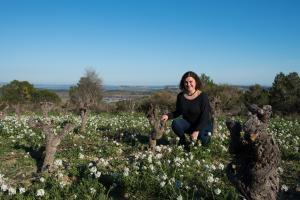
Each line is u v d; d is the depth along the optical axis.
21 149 10.68
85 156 10.02
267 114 4.97
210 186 6.82
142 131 14.23
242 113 26.69
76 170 8.02
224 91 34.28
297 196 6.96
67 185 7.11
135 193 7.00
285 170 8.73
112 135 13.50
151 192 6.98
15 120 17.72
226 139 11.66
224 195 6.47
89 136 13.16
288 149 10.49
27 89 52.84
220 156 10.03
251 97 34.50
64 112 26.88
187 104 10.42
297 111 33.31
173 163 8.45
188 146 10.19
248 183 5.08
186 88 10.52
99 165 8.44
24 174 8.20
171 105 31.81
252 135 4.88
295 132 15.27
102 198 6.54
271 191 5.07
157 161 8.27
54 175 7.70
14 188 6.84
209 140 10.34
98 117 22.77
